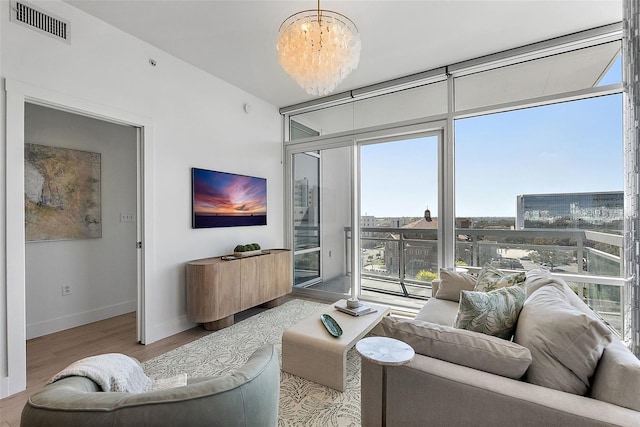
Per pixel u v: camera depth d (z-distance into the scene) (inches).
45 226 116.4
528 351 44.9
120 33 101.8
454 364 48.6
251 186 155.0
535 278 80.6
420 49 115.1
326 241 167.3
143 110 108.5
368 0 88.4
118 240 140.9
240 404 31.3
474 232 129.0
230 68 129.4
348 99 156.1
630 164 92.4
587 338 41.3
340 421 66.9
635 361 39.3
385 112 149.2
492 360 46.2
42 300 116.0
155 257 112.0
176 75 120.0
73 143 125.6
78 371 38.0
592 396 41.4
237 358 96.7
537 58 115.9
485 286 91.3
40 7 83.4
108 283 136.9
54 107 88.5
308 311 142.6
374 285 154.1
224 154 141.3
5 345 76.3
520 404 40.8
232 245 145.6
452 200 131.6
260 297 137.9
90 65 94.0
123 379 41.4
